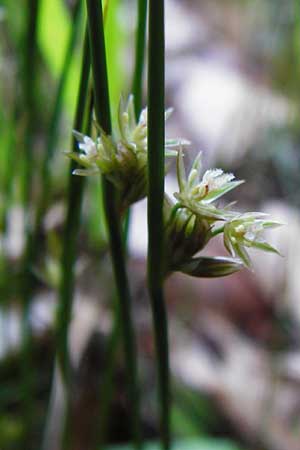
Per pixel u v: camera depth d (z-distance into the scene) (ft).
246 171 1.04
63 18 0.65
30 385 0.61
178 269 0.44
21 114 0.62
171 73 1.27
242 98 1.15
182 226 0.43
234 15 1.43
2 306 0.67
